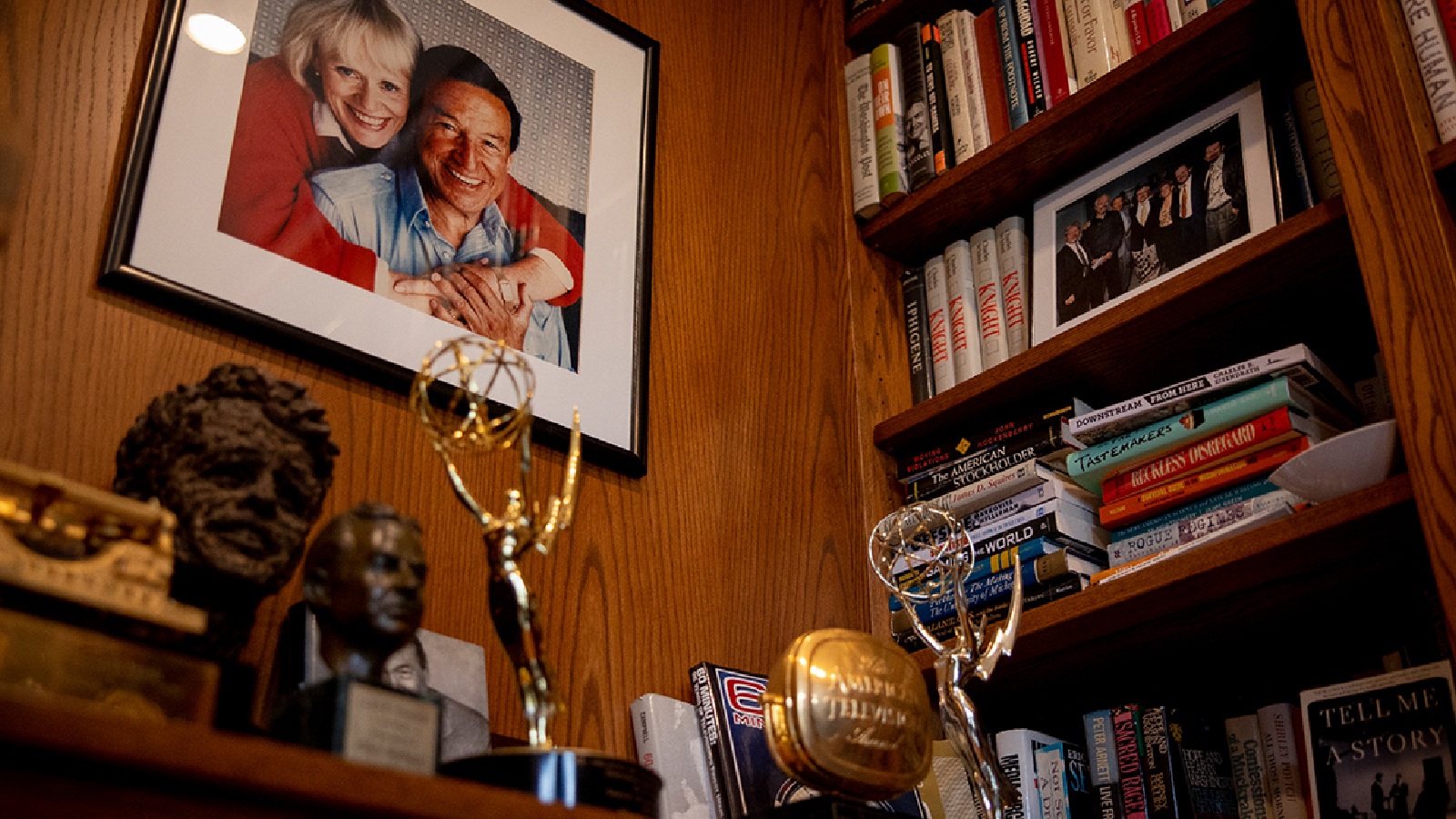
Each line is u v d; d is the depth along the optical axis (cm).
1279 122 166
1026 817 151
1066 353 164
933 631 163
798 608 166
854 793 115
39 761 65
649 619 150
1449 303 127
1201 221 166
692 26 200
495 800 79
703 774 139
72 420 116
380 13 156
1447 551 119
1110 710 157
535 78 169
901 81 202
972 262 191
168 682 87
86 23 132
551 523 109
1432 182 133
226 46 140
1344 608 148
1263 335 162
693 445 166
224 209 133
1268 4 159
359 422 135
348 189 144
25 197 121
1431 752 128
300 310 134
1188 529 150
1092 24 181
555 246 161
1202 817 146
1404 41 145
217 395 102
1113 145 182
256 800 71
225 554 96
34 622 81
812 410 182
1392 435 128
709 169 189
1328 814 133
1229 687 169
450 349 115
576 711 139
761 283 186
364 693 86
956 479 173
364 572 96
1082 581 154
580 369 156
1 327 116
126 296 124
